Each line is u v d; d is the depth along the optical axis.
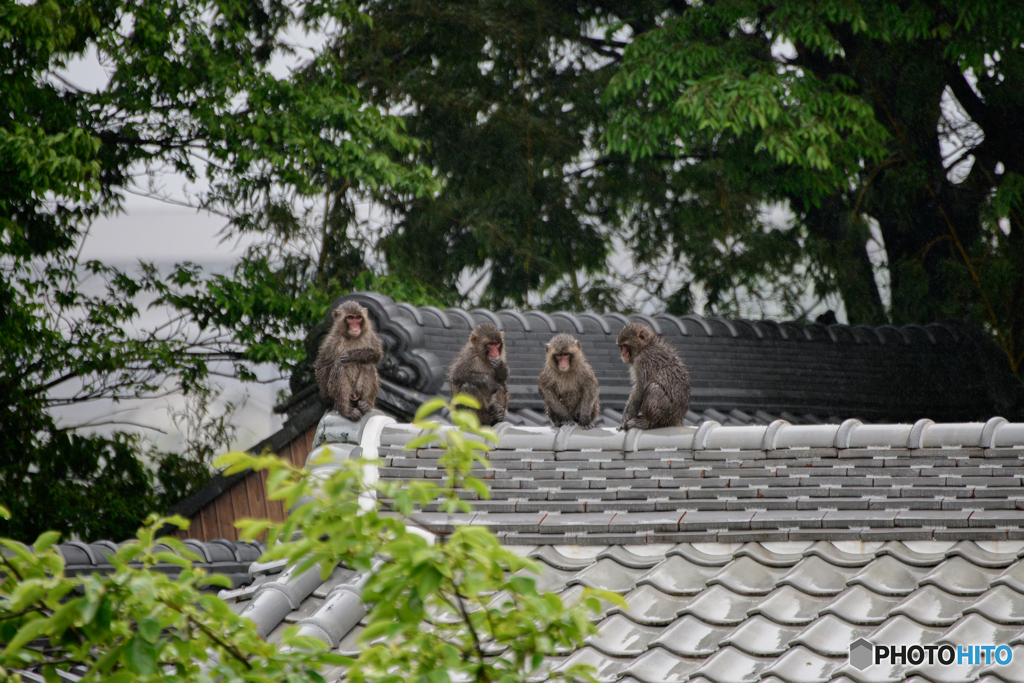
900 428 21.22
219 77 63.38
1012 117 69.62
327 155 65.94
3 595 12.96
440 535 14.78
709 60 64.19
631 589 20.27
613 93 66.19
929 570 19.08
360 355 33.44
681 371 25.38
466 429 13.76
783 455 21.69
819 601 18.98
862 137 65.44
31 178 49.19
